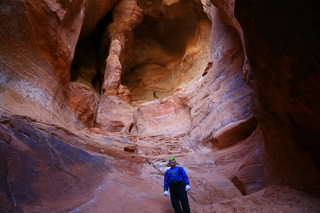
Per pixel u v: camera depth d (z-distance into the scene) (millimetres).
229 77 11227
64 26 9938
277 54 3504
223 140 9148
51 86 9141
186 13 20188
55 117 8594
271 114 4512
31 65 8195
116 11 19422
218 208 4160
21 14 7426
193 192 5449
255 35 3676
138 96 21844
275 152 4852
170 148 10211
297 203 3574
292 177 4254
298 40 3105
